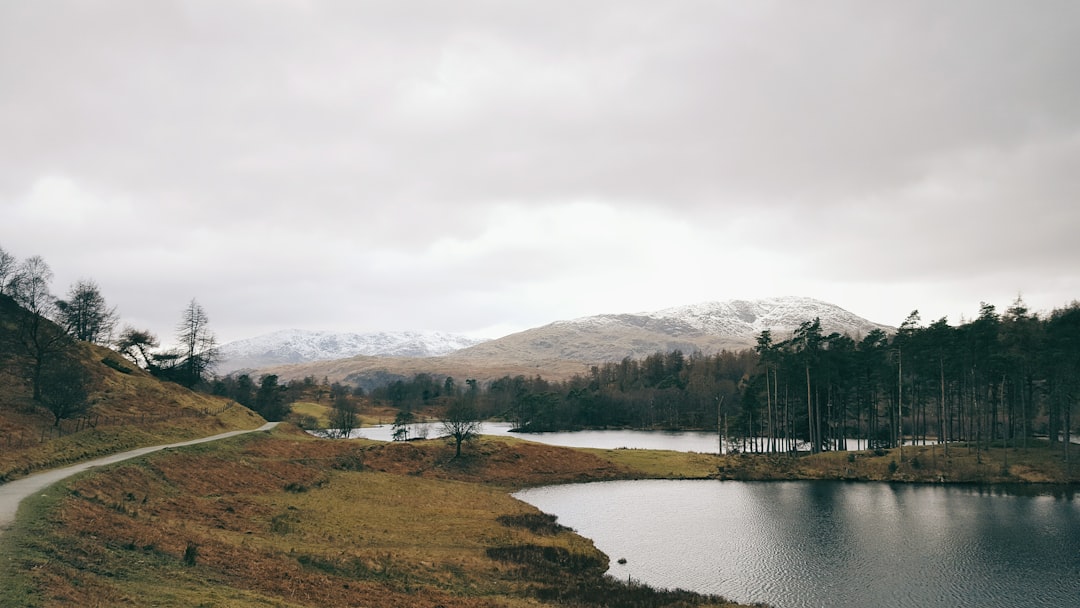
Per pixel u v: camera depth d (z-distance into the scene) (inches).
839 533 2504.9
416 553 1860.2
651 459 4394.7
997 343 3946.9
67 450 2300.7
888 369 4569.4
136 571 1130.7
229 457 2896.2
